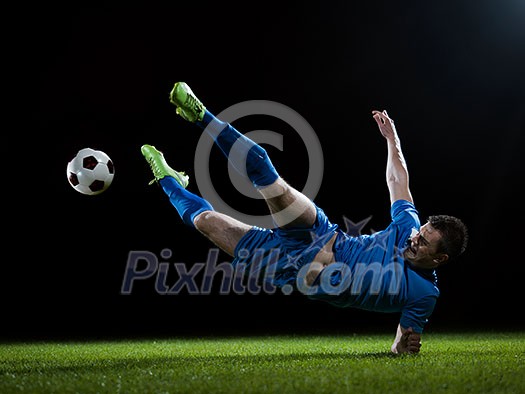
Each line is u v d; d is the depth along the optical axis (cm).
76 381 1026
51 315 3575
